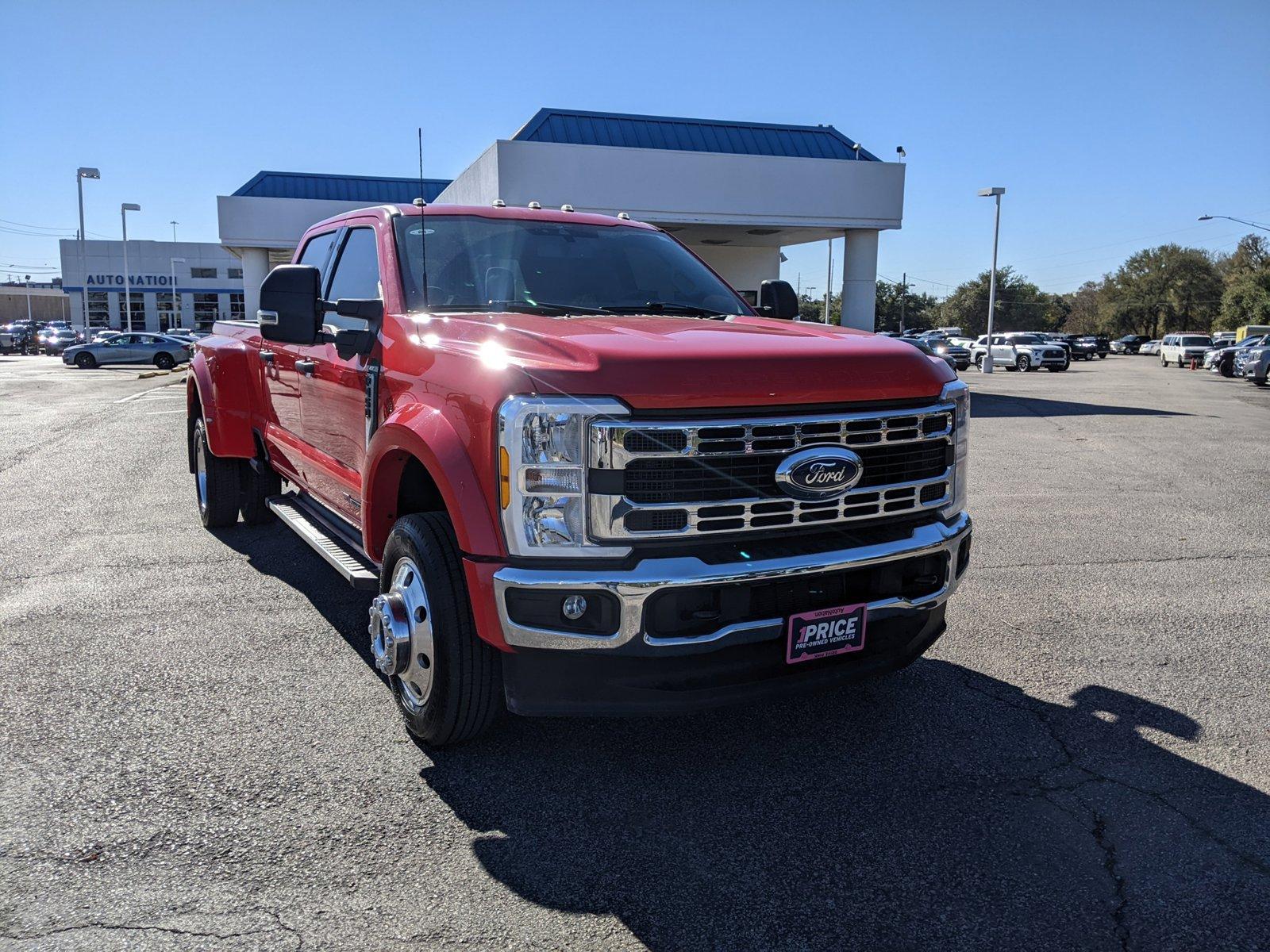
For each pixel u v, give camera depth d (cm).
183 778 333
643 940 248
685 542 301
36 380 2633
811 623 316
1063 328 14150
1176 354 4847
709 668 311
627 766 347
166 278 7081
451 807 316
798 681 326
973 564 645
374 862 283
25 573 595
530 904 263
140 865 279
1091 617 526
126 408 1691
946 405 347
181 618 507
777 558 306
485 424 304
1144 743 368
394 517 388
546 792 327
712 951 244
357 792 325
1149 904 264
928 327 11738
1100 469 1076
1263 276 7994
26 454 1112
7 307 10500
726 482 303
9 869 276
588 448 290
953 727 382
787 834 301
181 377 2811
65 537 690
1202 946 247
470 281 415
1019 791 329
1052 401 2144
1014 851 291
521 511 294
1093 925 255
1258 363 2833
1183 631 502
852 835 301
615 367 295
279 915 257
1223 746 365
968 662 457
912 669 448
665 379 295
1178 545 699
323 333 465
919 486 341
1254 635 496
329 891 268
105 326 7056
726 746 365
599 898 266
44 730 370
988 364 3938
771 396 305
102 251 7000
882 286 11200
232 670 434
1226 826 306
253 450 642
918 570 345
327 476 480
